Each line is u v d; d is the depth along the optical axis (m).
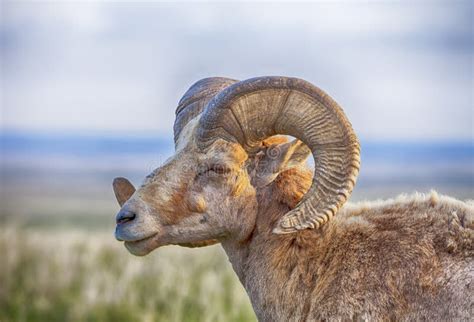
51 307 21.86
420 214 10.49
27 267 26.61
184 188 10.72
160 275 23.67
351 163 10.12
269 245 10.77
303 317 10.50
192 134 10.94
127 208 10.63
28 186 132.62
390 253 10.23
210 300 20.45
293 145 10.70
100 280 23.50
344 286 10.27
